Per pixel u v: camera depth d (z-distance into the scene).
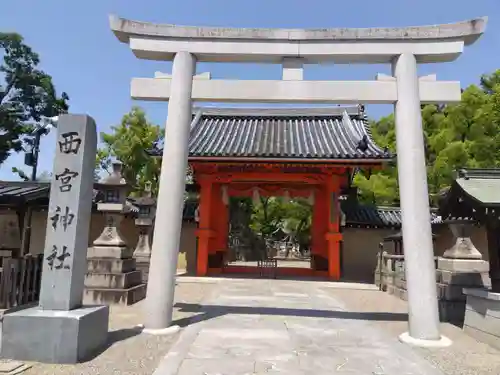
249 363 5.14
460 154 17.72
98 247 9.80
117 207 10.05
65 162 5.77
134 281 10.33
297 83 7.38
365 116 19.69
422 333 6.33
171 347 5.81
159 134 26.22
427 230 6.63
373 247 17.73
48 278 5.47
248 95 7.39
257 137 18.19
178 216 7.05
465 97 18.97
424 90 7.24
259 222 35.62
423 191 6.74
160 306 6.73
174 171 7.07
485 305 6.59
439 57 7.31
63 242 5.56
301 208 33.69
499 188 7.38
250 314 8.45
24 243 10.90
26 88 26.75
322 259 17.50
